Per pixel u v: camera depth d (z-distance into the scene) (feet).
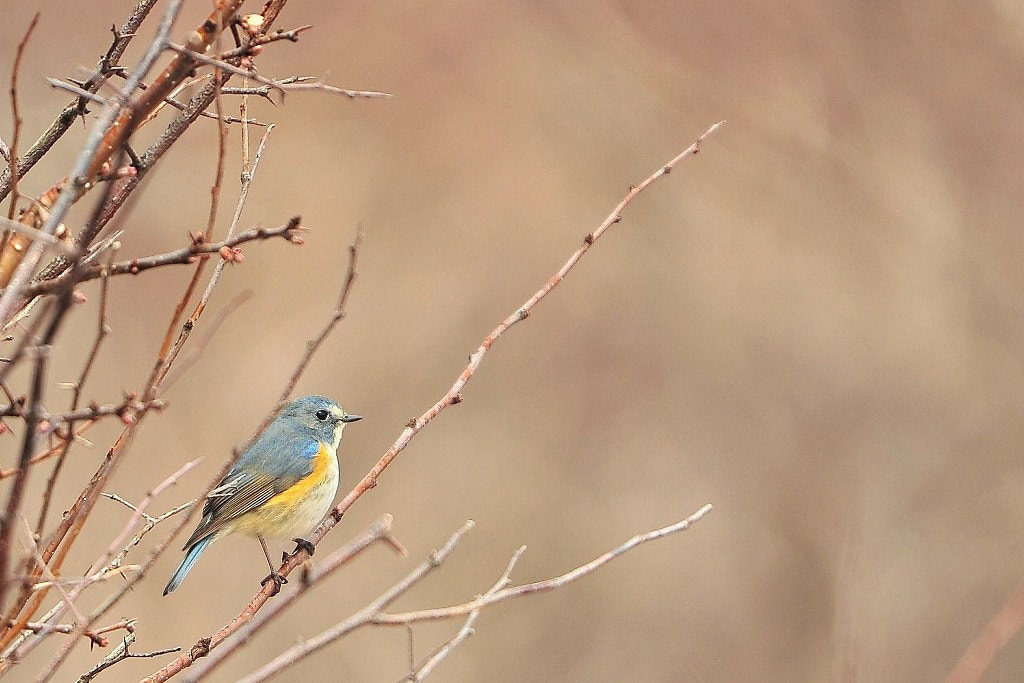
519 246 56.44
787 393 52.06
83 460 39.34
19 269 12.93
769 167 53.16
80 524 13.62
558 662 44.83
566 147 57.77
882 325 50.96
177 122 15.66
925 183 50.62
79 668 34.58
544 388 53.83
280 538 26.99
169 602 39.29
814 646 44.27
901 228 50.83
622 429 52.19
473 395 53.01
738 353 53.67
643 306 55.52
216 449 44.88
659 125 55.47
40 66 45.42
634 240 56.39
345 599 44.57
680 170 55.01
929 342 50.03
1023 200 49.73
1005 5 50.34
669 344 54.54
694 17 54.65
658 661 45.01
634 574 47.50
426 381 52.80
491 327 54.70
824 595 45.03
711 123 53.88
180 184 50.60
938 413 48.98
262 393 48.16
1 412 12.64
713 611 46.06
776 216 53.47
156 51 13.37
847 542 33.94
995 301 49.19
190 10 44.06
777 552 46.91
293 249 52.60
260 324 50.34
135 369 44.91
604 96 55.88
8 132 42.55
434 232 56.13
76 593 12.91
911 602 42.52
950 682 27.68
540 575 47.26
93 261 14.93
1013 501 46.16
